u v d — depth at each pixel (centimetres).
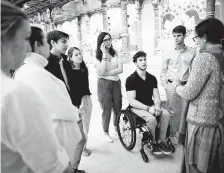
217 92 165
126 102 634
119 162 302
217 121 168
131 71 661
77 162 255
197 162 173
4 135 73
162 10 564
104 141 379
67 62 283
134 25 651
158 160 301
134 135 312
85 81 306
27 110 76
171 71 347
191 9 508
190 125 178
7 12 76
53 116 157
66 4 871
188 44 519
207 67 160
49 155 80
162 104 413
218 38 164
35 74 147
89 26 830
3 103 73
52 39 220
